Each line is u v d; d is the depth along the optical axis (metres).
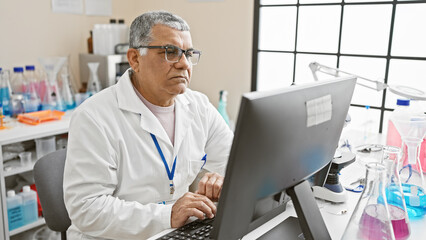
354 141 1.99
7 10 2.52
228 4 2.81
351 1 2.42
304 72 2.70
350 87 1.00
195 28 3.01
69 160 1.31
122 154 1.37
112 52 2.92
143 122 1.42
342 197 1.28
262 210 0.87
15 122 2.35
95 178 1.28
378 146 1.72
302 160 0.87
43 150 2.38
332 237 1.06
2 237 2.12
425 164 1.50
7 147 2.32
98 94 1.46
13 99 2.45
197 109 1.64
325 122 0.90
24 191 2.28
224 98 2.71
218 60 2.95
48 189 1.42
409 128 1.48
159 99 1.46
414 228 1.10
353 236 0.93
